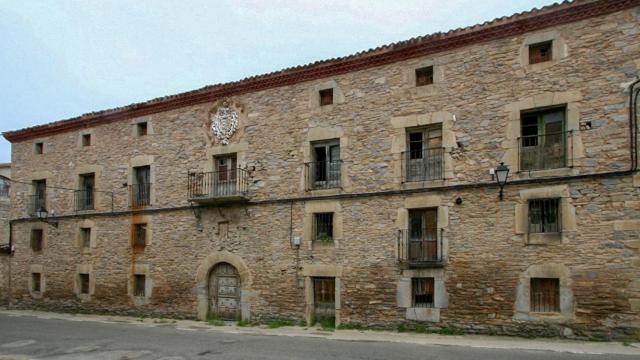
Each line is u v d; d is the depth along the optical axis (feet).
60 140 59.52
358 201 40.73
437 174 38.01
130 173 53.52
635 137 31.86
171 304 49.29
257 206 45.42
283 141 44.88
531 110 35.32
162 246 50.49
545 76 34.83
